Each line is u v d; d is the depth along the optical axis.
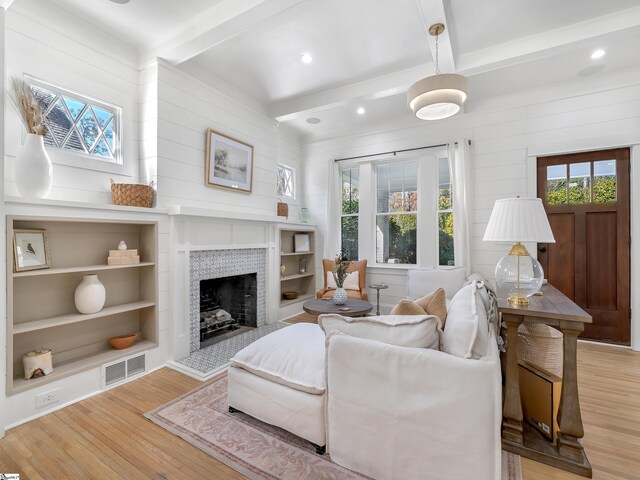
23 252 2.09
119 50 2.83
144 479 1.49
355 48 2.92
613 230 3.38
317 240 5.38
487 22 2.52
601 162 3.43
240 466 1.58
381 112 4.44
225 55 3.04
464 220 3.96
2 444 1.74
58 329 2.39
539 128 3.68
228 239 3.57
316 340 2.07
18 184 2.06
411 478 1.40
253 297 4.05
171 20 2.58
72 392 2.21
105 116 2.79
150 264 2.76
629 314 3.30
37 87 2.34
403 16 2.48
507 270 1.97
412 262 4.65
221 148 3.51
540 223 1.74
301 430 1.71
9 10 2.16
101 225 2.67
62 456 1.64
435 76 2.20
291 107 4.08
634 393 2.32
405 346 1.50
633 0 2.29
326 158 5.30
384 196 4.87
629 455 1.66
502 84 3.60
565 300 1.93
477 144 4.04
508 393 1.74
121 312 2.60
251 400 1.92
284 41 2.81
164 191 2.94
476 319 1.45
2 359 1.84
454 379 1.33
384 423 1.46
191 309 3.11
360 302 3.56
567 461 1.56
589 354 3.09
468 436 1.30
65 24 2.46
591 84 3.41
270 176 4.32
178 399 2.23
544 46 2.67
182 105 3.11
